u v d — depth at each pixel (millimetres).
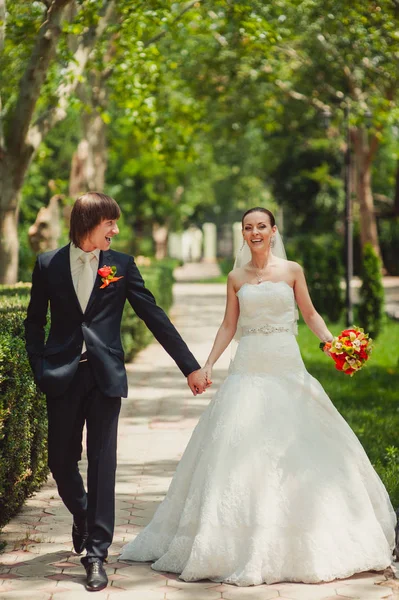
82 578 4684
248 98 28016
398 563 4852
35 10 12867
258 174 50281
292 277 5195
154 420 9688
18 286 10484
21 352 5461
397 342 17938
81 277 4723
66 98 13680
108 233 4699
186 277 58469
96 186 21516
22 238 23875
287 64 25719
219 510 4648
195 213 77500
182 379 13047
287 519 4609
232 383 5055
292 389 5020
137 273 4906
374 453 7625
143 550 4957
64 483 4828
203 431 5055
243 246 5324
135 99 17734
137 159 39219
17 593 4445
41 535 5508
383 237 49875
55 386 4613
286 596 4344
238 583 4496
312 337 18672
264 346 5051
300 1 15438
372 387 11891
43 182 33844
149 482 6895
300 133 37188
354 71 24547
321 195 44719
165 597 4355
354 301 28719
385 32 15094
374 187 48688
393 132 35438
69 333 4707
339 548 4613
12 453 5324
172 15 15531
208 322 22672
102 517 4617
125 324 14680
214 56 24109
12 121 12703
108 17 14406
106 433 4660
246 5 14883
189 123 24766
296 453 4781
